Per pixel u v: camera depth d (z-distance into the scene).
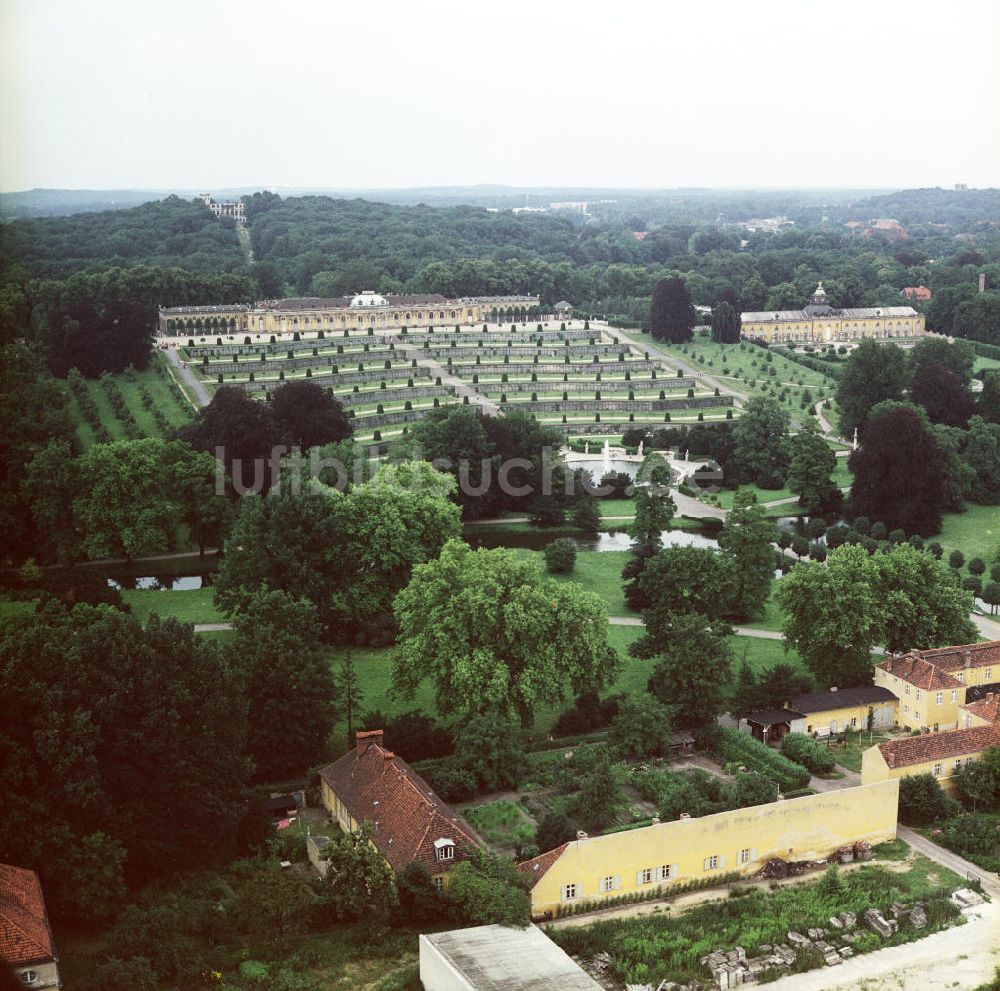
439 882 172.00
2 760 165.12
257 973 156.50
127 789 172.88
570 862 173.75
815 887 183.00
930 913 176.12
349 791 193.00
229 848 182.62
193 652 187.00
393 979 156.88
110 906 163.38
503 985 147.12
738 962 163.88
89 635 183.25
